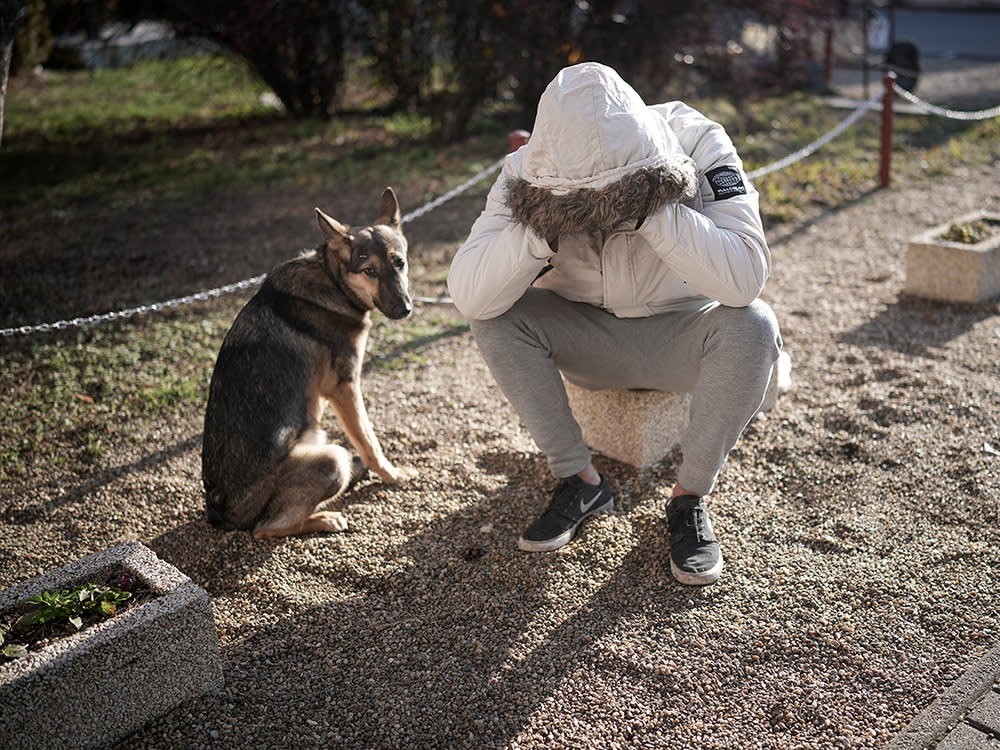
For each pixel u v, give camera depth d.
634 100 3.21
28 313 6.45
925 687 2.92
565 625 3.29
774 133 10.74
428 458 4.45
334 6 11.80
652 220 3.15
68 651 2.67
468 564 3.65
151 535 3.96
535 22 10.11
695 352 3.54
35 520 4.11
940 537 3.66
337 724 2.91
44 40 16.30
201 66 14.83
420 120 11.95
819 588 3.41
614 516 3.89
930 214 7.88
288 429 3.77
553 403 3.65
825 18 11.31
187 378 5.40
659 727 2.85
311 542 3.82
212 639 2.98
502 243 3.34
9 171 10.39
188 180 9.89
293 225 8.34
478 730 2.87
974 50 16.83
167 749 2.81
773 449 4.35
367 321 4.04
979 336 5.49
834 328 5.74
